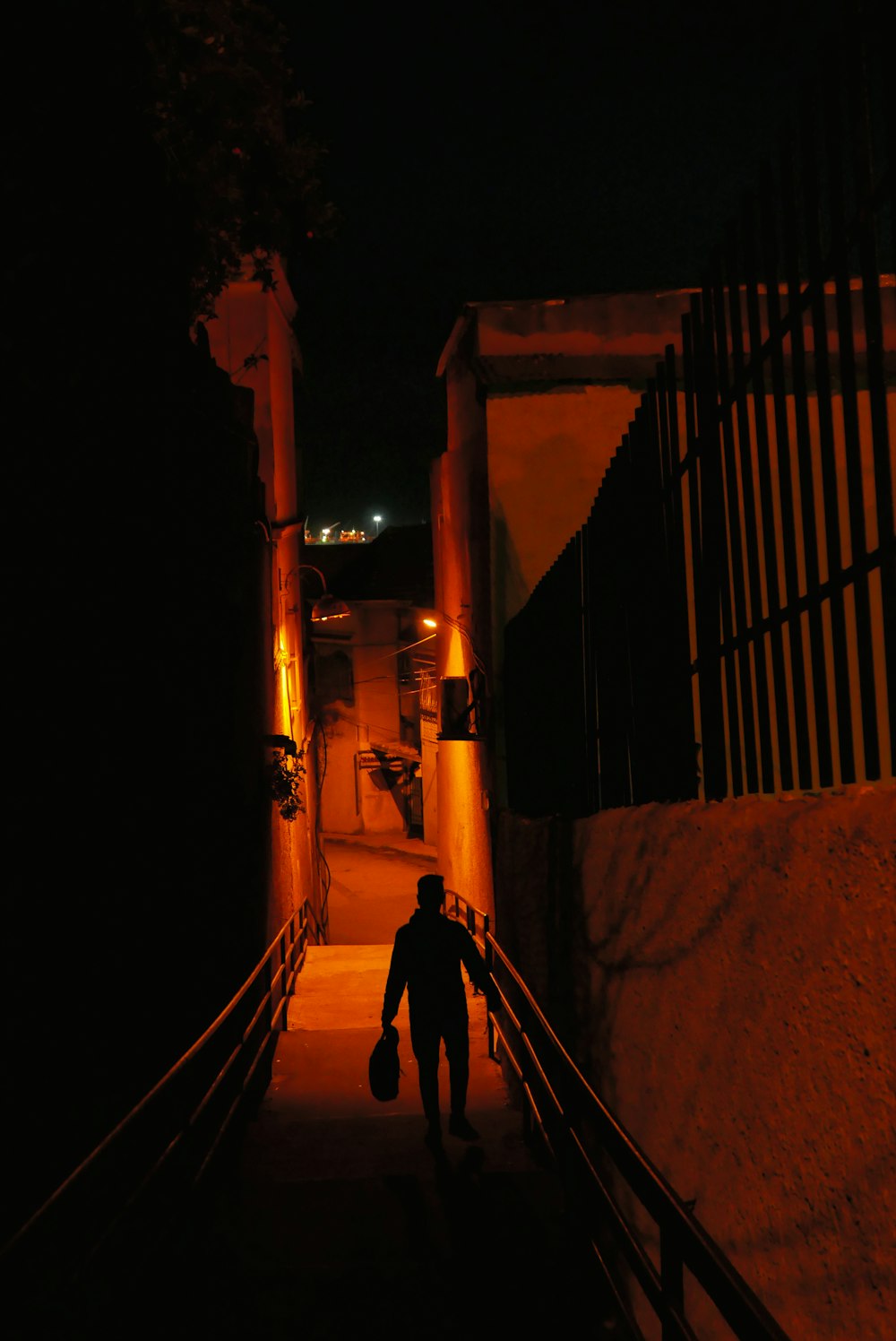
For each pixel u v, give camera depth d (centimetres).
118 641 409
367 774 4144
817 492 694
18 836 294
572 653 607
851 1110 206
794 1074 236
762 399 267
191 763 548
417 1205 533
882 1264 192
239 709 752
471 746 1195
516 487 948
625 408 948
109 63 433
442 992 638
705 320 316
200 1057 545
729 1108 283
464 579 1182
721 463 312
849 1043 208
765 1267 253
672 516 372
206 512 615
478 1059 862
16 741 297
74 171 369
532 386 950
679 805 359
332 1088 789
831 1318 214
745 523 284
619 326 941
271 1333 411
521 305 945
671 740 382
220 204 771
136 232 461
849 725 226
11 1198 276
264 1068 799
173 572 518
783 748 264
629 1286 429
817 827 226
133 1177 399
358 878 3127
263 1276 460
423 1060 628
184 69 711
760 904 262
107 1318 343
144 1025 420
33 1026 298
